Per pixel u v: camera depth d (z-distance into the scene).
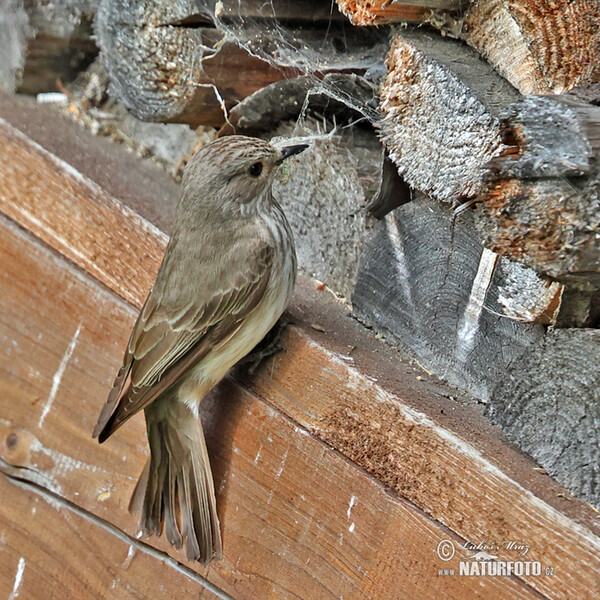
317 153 6.85
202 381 6.45
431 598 5.23
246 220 6.53
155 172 7.93
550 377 5.12
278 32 7.05
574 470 4.95
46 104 8.29
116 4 7.22
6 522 7.73
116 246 7.02
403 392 5.56
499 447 5.21
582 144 4.59
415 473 5.32
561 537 4.69
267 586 6.12
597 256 4.73
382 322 6.37
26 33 7.96
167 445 6.47
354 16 5.86
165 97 7.27
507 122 4.86
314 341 5.99
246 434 6.24
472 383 5.80
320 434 5.82
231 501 6.32
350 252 6.73
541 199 4.77
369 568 5.53
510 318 5.46
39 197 7.39
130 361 6.39
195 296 6.36
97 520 7.19
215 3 6.86
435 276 5.97
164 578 6.77
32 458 7.54
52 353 7.38
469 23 5.55
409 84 5.61
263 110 7.07
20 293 7.54
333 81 6.57
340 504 5.69
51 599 7.49
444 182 5.38
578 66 5.12
